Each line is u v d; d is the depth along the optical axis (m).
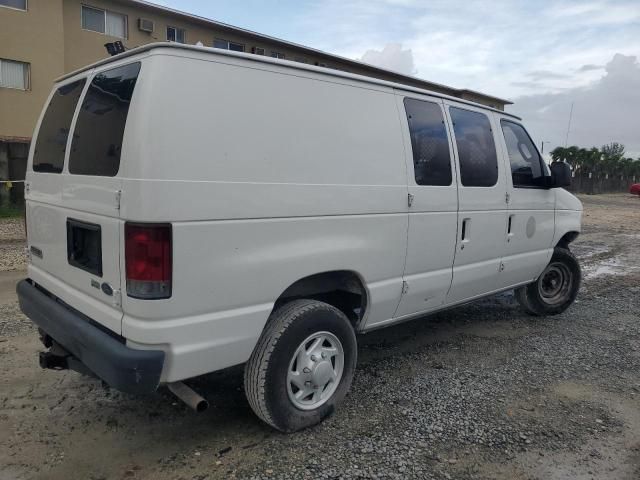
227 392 4.01
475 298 5.04
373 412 3.74
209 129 2.87
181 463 3.09
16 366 4.32
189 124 2.80
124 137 2.77
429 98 4.32
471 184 4.64
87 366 3.11
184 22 22.83
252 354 3.24
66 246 3.41
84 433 3.38
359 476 2.98
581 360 4.86
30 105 19.16
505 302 6.91
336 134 3.50
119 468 3.02
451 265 4.53
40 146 3.92
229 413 3.70
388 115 3.89
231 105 2.97
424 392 4.08
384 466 3.09
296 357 3.37
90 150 3.14
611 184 51.03
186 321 2.85
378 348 5.05
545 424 3.64
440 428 3.54
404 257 4.05
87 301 3.18
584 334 5.63
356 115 3.65
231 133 2.96
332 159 3.47
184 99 2.79
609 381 4.40
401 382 4.26
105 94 3.13
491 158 4.89
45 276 3.78
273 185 3.13
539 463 3.18
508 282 5.38
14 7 18.44
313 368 3.42
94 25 20.64
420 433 3.47
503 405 3.90
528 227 5.42
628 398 4.09
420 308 4.38
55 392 3.91
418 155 4.12
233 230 2.97
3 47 18.36
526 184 5.38
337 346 3.58
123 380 2.75
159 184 2.68
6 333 5.04
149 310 2.73
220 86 2.94
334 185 3.47
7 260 8.86
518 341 5.34
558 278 6.29
